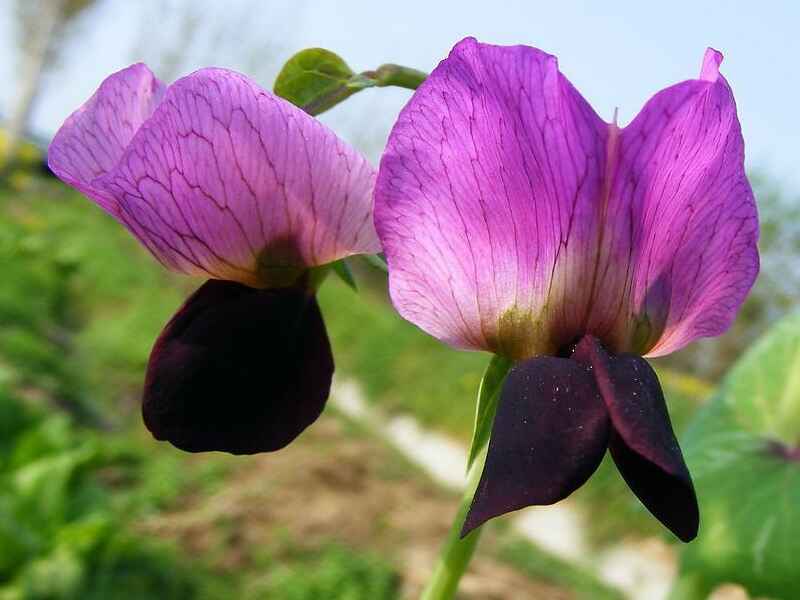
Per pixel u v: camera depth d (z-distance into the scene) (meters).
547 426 0.06
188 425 0.07
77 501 0.38
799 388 0.12
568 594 0.50
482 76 0.06
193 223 0.07
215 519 0.46
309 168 0.07
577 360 0.07
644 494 0.06
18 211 1.37
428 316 0.07
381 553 0.48
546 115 0.06
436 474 0.73
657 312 0.07
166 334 0.08
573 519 0.64
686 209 0.07
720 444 0.12
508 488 0.06
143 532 0.43
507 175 0.06
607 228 0.07
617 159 0.06
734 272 0.07
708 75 0.07
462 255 0.06
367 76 0.08
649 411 0.06
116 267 1.15
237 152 0.07
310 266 0.08
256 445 0.08
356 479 0.59
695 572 0.12
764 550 0.11
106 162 0.08
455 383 0.92
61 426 0.42
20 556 0.33
